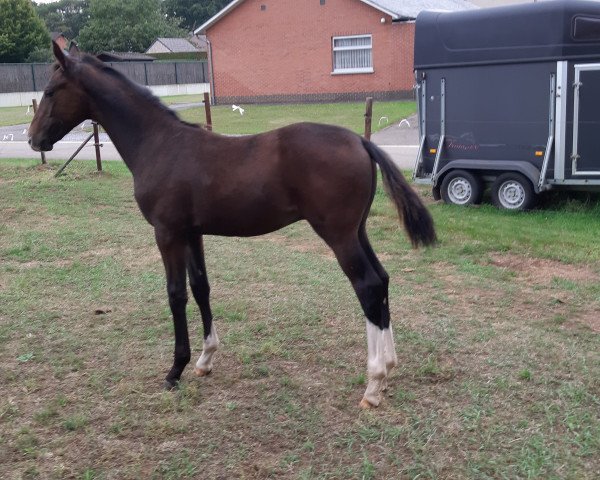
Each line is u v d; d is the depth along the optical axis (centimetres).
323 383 475
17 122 2903
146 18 6122
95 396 467
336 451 391
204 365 489
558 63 944
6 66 4075
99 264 794
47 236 920
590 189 988
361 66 2852
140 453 393
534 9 955
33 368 514
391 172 422
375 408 434
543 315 604
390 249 834
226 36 3067
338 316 608
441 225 922
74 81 479
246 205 427
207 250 852
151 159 457
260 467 373
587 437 392
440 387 462
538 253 791
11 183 1327
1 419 436
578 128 950
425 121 1102
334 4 2809
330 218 412
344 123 2181
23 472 377
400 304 632
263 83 3045
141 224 1008
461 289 681
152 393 469
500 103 1012
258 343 552
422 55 1077
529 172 984
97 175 1407
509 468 367
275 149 421
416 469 369
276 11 2933
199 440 405
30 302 661
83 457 392
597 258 765
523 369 484
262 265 780
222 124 2286
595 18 917
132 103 470
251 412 438
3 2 4834
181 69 4512
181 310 461
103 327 597
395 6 2800
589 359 502
